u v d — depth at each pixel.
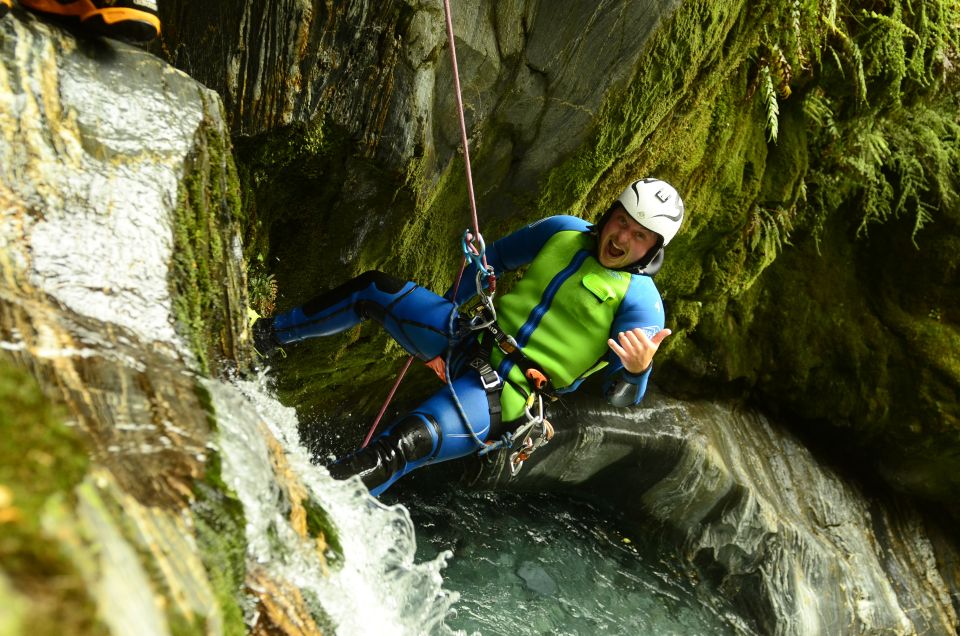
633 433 4.43
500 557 4.06
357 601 1.38
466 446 2.50
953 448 5.15
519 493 4.43
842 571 4.86
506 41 2.44
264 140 2.36
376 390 3.76
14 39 1.39
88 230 1.31
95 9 1.49
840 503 5.34
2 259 1.16
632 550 4.56
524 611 3.79
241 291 1.72
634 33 2.58
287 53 2.19
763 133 4.15
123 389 1.09
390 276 2.59
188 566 0.89
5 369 0.74
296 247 2.75
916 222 4.96
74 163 1.36
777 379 5.32
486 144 2.74
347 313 2.60
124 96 1.50
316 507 1.48
